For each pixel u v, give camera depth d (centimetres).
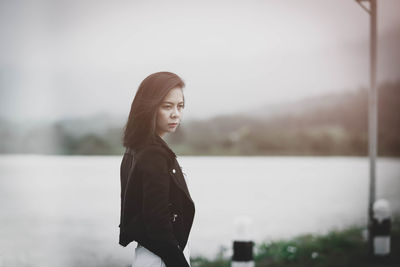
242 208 1273
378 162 3091
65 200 1350
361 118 4894
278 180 1961
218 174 2219
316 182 1881
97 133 4488
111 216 1123
